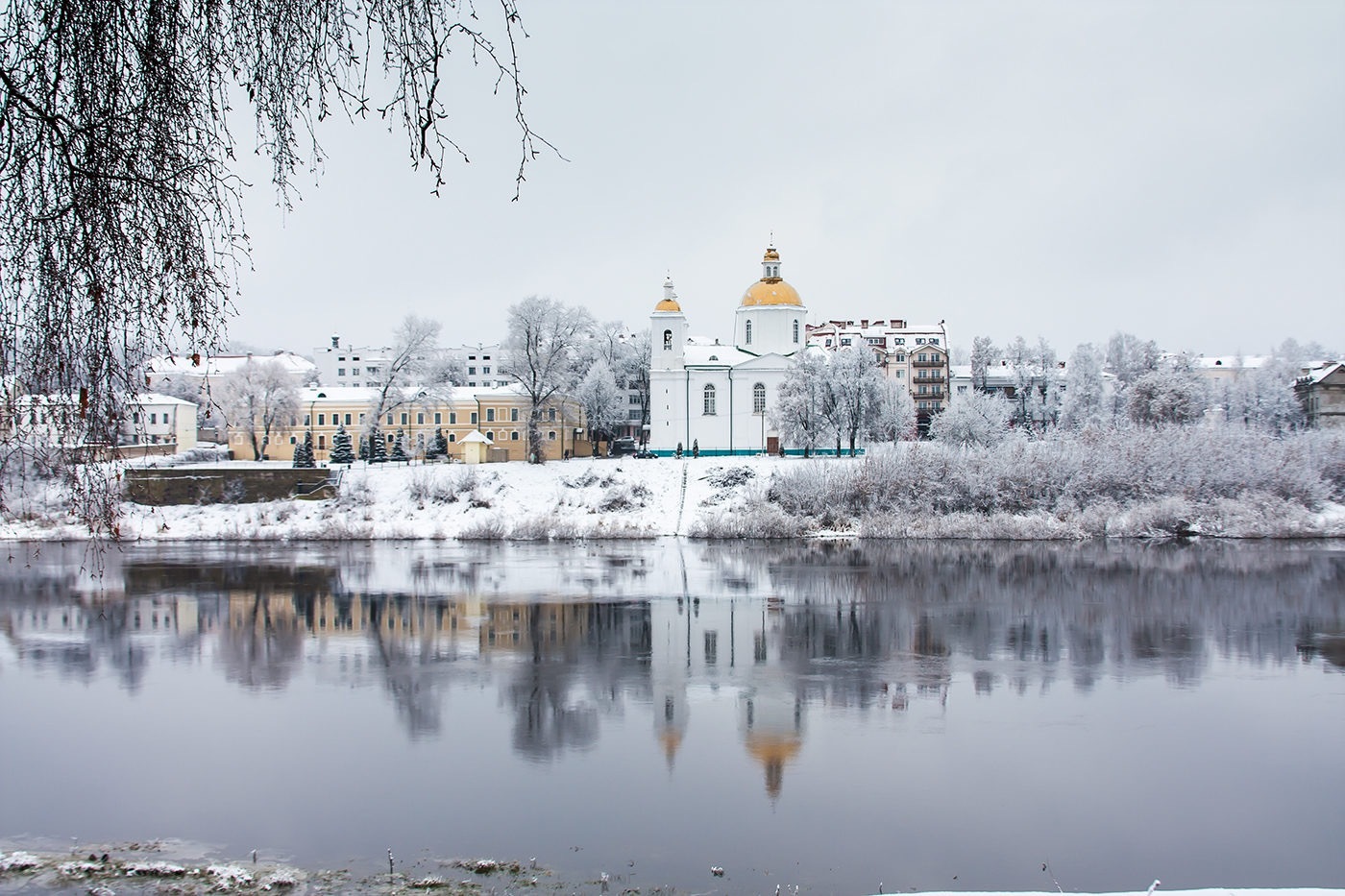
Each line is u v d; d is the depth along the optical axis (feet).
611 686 116.67
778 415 322.14
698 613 163.32
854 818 76.28
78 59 31.22
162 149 32.94
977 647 137.80
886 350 504.84
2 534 249.14
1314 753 93.15
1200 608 168.45
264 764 88.22
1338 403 406.41
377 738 96.32
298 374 517.96
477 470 317.83
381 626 152.87
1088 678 120.78
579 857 68.33
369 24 32.07
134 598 178.81
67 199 32.42
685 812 76.95
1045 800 80.89
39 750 92.53
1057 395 487.61
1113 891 65.05
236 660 130.52
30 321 33.91
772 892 63.46
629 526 276.62
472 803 78.64
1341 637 144.97
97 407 36.86
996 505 274.36
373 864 66.69
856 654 133.59
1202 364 604.49
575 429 413.59
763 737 96.78
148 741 95.14
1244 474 273.75
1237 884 66.74
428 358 366.63
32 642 141.90
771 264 378.94
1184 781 85.66
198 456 348.18
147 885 62.75
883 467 282.56
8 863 66.23
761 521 268.62
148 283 34.76
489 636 145.38
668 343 359.87
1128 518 263.90
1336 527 260.62
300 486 298.15
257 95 33.37
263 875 64.49
